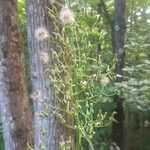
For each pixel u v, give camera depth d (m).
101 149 7.62
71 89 2.46
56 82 2.52
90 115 2.47
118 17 9.09
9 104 5.63
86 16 2.64
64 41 2.53
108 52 10.08
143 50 8.59
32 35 3.93
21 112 5.68
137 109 8.05
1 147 7.67
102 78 2.49
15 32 5.52
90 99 2.50
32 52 4.00
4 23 5.43
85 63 2.50
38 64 3.87
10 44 5.48
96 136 7.75
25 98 5.72
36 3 3.89
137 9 10.75
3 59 5.52
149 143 10.27
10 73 5.55
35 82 3.94
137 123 10.62
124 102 8.10
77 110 2.46
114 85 7.47
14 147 5.72
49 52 3.65
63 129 3.62
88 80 2.48
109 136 8.68
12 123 5.68
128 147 9.83
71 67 2.49
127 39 9.15
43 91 3.73
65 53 2.52
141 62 8.87
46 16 3.84
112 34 9.77
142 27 9.86
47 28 3.79
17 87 5.62
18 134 5.70
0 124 7.66
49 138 3.70
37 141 4.04
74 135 3.54
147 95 7.37
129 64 9.00
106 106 7.88
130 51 8.77
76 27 2.52
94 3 9.70
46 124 3.72
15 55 5.55
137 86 7.41
